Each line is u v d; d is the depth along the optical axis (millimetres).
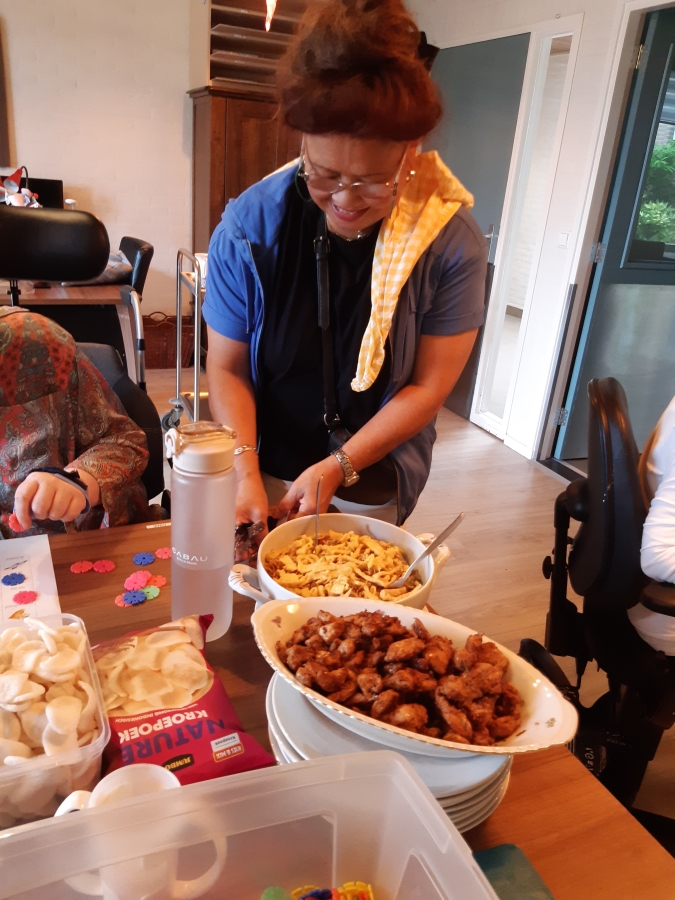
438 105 812
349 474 1055
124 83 4492
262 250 1055
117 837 463
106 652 667
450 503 2992
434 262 1065
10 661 593
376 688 578
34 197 3906
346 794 513
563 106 3199
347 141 779
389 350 1103
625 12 2801
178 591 776
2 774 509
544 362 3434
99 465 1093
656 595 1069
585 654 1380
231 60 4254
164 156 4746
